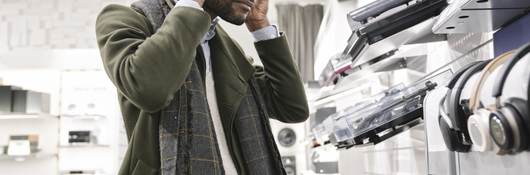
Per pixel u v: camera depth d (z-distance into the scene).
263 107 0.93
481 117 0.56
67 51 4.39
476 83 0.60
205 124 0.79
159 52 0.71
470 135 0.60
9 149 4.09
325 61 3.60
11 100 4.04
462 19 0.85
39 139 4.27
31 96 4.09
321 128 1.86
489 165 0.62
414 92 1.06
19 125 4.29
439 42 1.42
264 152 0.88
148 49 0.72
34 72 4.35
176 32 0.73
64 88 4.31
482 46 1.08
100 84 4.31
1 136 4.26
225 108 0.87
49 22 5.74
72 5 5.77
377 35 1.04
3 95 4.01
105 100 4.30
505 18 0.86
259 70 1.06
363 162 2.83
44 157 4.29
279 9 5.71
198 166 0.76
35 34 5.71
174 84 0.73
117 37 0.77
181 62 0.73
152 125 0.78
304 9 5.73
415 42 1.34
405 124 1.11
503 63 0.56
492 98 0.55
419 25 1.05
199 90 0.81
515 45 0.87
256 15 1.00
